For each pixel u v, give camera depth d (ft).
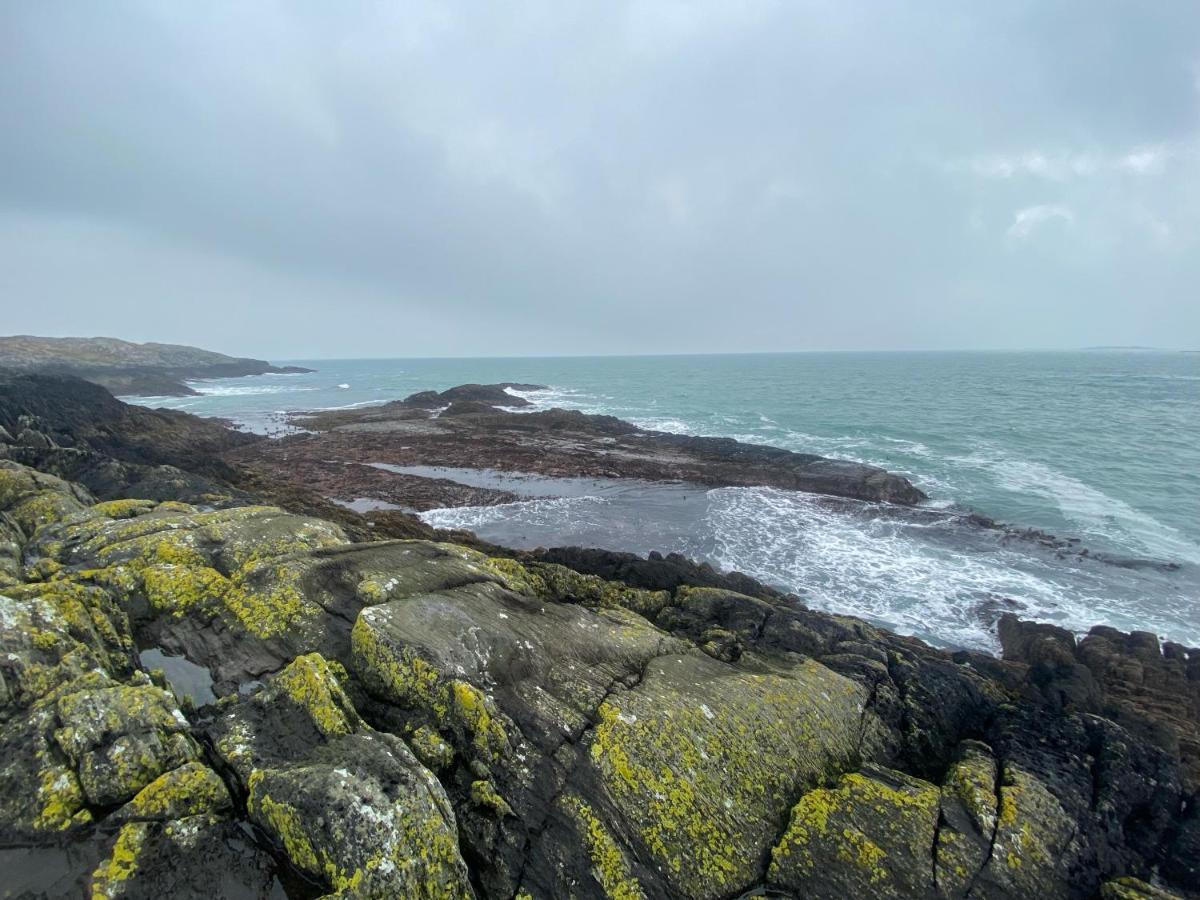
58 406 117.08
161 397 310.24
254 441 157.17
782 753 28.30
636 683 30.32
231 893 17.61
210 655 28.22
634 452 145.59
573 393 328.08
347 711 23.89
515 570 42.70
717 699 29.86
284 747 22.00
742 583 63.62
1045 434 171.94
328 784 19.25
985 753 31.17
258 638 29.01
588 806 23.40
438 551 39.73
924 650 49.44
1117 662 51.96
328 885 18.02
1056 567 78.48
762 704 30.35
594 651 31.99
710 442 147.43
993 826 26.07
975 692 37.35
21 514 40.04
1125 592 71.20
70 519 38.73
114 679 23.90
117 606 29.04
